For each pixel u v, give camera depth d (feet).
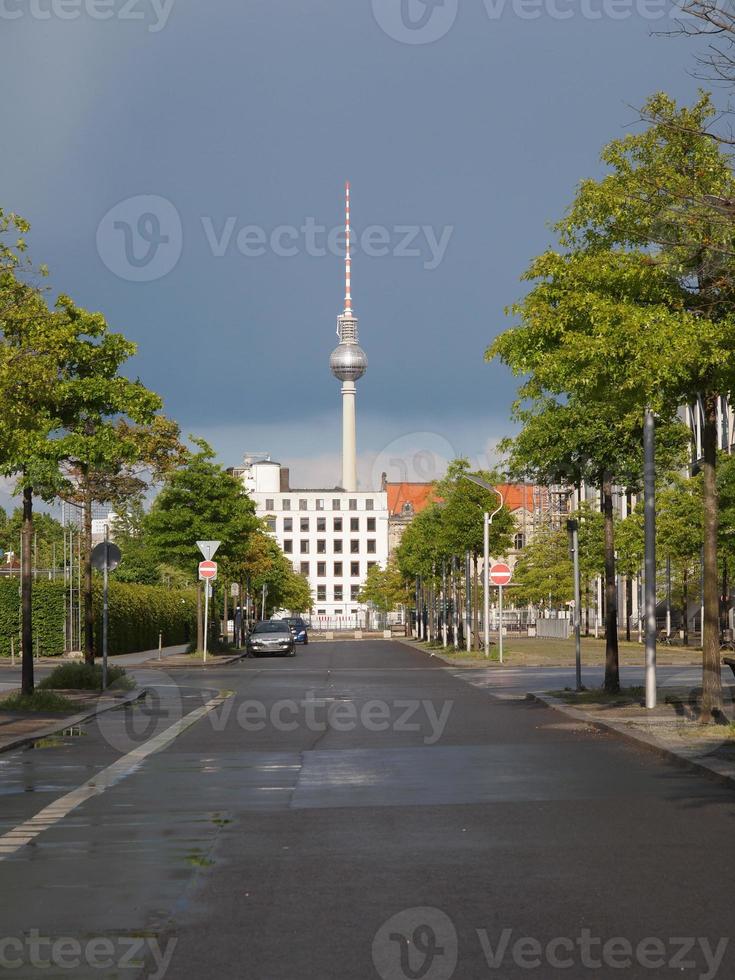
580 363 63.62
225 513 189.06
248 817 39.06
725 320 59.16
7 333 74.79
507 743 61.93
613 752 57.00
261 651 204.54
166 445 136.05
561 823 37.14
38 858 32.22
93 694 97.55
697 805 40.55
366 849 33.14
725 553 179.11
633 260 62.23
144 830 36.63
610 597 91.35
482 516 198.18
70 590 183.93
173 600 261.85
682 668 138.31
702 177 61.72
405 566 283.79
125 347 95.25
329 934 24.09
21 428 72.69
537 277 70.33
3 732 68.39
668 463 91.81
